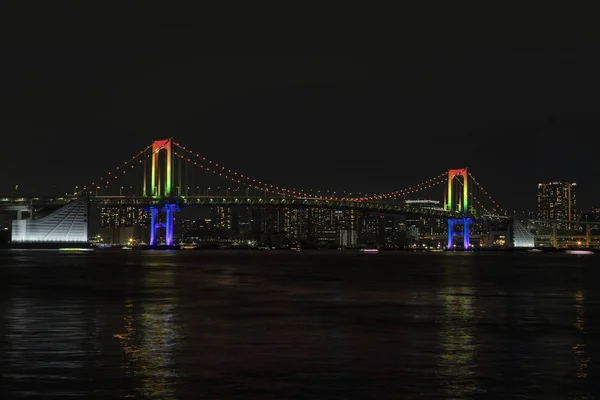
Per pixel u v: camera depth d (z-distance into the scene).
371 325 35.91
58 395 20.53
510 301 50.94
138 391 20.98
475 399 20.39
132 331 33.03
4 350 27.41
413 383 22.17
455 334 32.81
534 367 24.67
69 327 34.31
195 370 23.84
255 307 44.88
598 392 21.20
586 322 37.91
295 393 20.88
